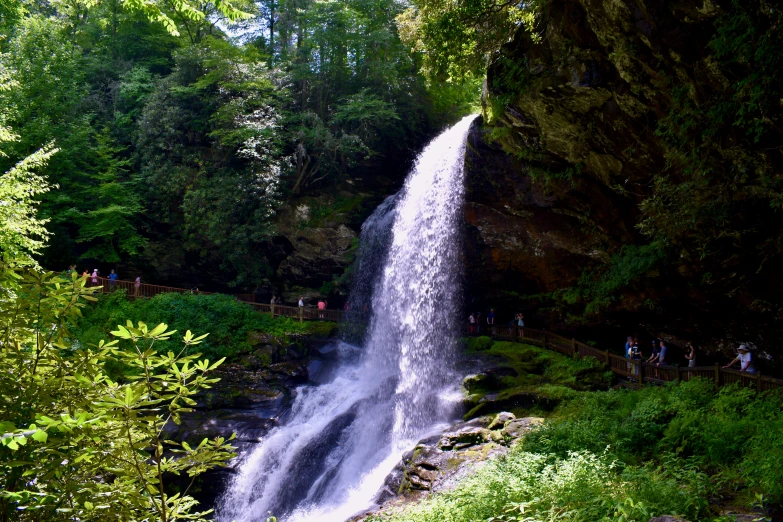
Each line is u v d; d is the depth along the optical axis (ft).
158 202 103.65
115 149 103.91
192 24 125.08
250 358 74.43
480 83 112.57
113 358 13.39
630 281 60.23
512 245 72.59
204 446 14.17
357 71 111.45
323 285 94.89
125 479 12.74
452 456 41.60
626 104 43.57
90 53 124.47
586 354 61.46
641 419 38.52
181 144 103.24
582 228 63.05
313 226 96.32
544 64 47.21
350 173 106.11
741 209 41.09
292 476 58.49
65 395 12.41
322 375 74.79
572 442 36.50
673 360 65.92
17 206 45.39
